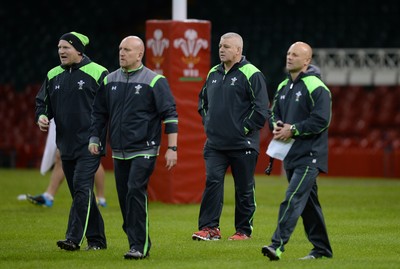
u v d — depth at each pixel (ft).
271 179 261.65
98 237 113.91
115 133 104.53
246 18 388.16
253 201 125.49
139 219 103.55
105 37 385.70
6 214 160.25
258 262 101.14
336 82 327.88
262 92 122.72
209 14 393.70
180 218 153.79
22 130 329.93
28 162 311.27
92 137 107.65
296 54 101.14
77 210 110.63
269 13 392.06
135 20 400.26
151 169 104.53
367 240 124.36
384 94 326.03
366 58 344.49
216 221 124.77
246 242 120.98
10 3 402.72
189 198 180.14
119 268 97.60
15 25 396.57
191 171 179.73
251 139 123.75
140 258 103.55
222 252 111.24
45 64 379.14
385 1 383.65
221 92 123.95
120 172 105.70
